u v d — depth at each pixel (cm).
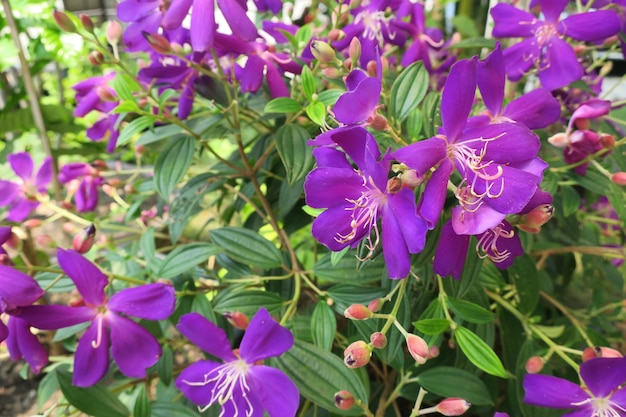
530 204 15
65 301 36
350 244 15
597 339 23
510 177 13
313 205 15
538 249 29
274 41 25
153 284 18
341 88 21
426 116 20
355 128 13
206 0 18
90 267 18
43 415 20
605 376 16
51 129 40
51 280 21
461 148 14
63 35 35
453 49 28
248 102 25
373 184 14
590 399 16
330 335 19
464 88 14
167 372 22
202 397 18
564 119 26
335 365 18
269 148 23
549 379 17
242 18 18
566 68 22
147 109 24
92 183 28
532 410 20
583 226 31
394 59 29
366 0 24
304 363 18
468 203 14
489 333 21
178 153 22
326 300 20
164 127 25
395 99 19
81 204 28
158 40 20
